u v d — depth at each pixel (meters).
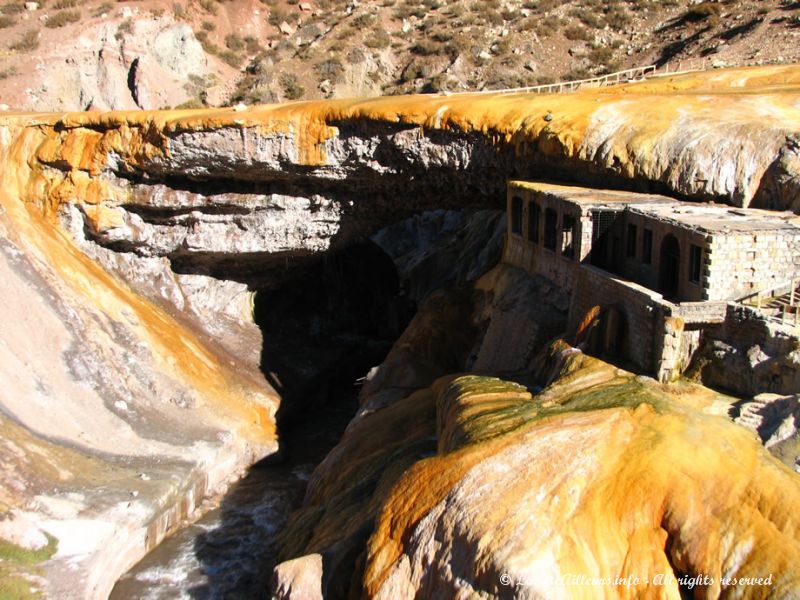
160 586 27.45
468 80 65.12
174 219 41.66
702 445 19.44
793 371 21.08
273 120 37.72
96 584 25.94
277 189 40.66
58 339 34.16
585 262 28.95
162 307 42.12
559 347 27.36
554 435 20.41
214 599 26.86
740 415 21.22
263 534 30.50
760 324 22.25
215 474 33.88
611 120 32.81
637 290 25.08
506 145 35.09
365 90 68.19
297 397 41.91
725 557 17.31
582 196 30.31
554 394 23.92
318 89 68.38
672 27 64.94
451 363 36.97
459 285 42.31
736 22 59.53
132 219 41.75
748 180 29.08
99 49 70.62
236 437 36.00
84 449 30.88
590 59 64.75
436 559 19.02
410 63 68.88
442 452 22.98
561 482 19.22
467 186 38.28
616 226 28.69
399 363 36.72
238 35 77.88
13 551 25.50
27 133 41.22
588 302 28.11
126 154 39.75
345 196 40.78
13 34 73.19
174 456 32.78
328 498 28.59
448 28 72.12
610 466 19.34
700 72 43.62
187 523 31.33
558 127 33.38
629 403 21.16
